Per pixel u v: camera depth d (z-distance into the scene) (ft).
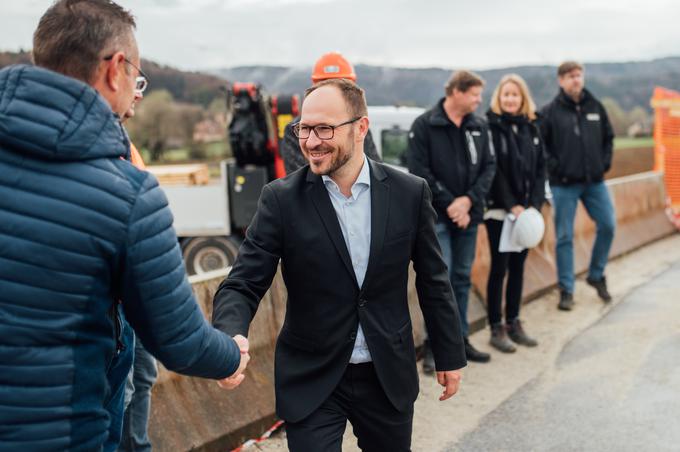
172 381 11.21
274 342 13.43
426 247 7.93
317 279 7.49
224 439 11.37
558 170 20.70
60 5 5.27
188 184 30.60
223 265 28.27
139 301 5.21
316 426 7.54
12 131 4.69
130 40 5.49
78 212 4.87
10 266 4.75
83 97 4.92
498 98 17.03
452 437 12.53
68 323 4.93
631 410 13.29
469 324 18.40
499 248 16.97
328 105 7.27
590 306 21.13
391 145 28.58
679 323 18.58
